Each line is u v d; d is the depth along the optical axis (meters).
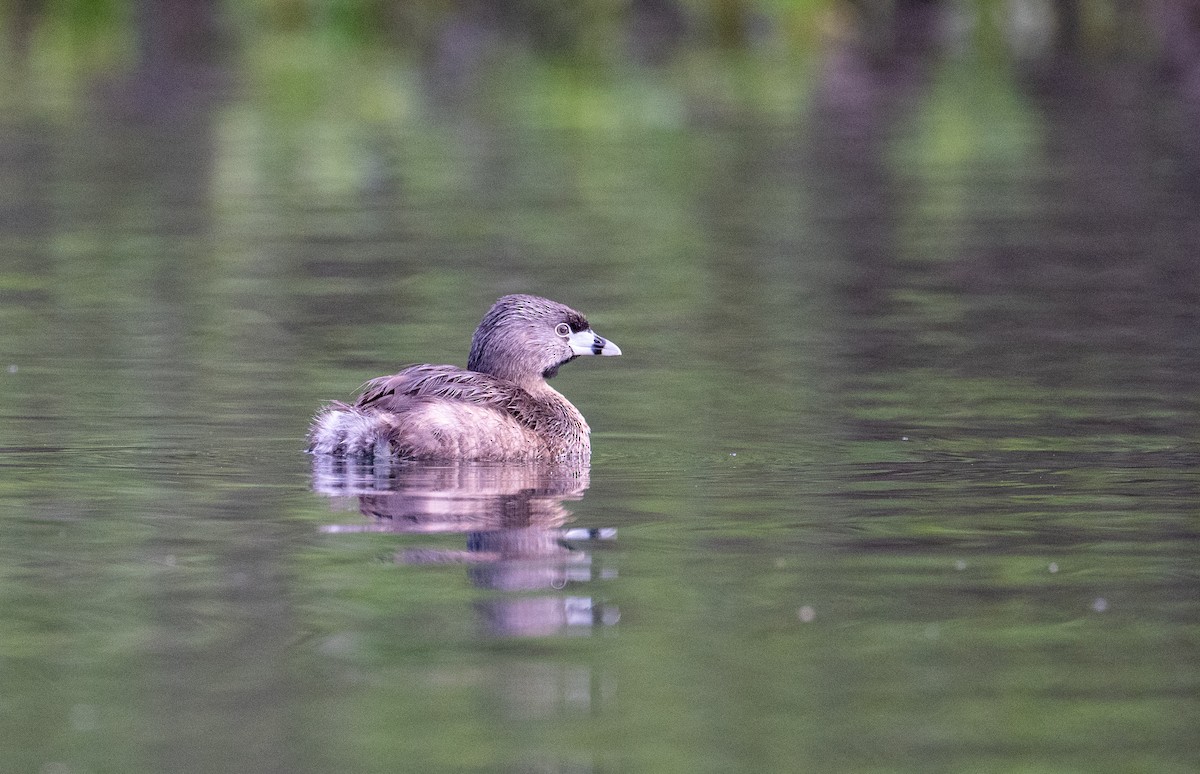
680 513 11.55
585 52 50.09
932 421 14.59
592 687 8.30
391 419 13.00
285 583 9.89
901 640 8.96
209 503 11.73
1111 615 9.35
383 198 29.66
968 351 17.77
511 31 54.72
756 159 33.59
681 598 9.62
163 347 17.86
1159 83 43.62
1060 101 41.22
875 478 12.57
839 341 18.38
